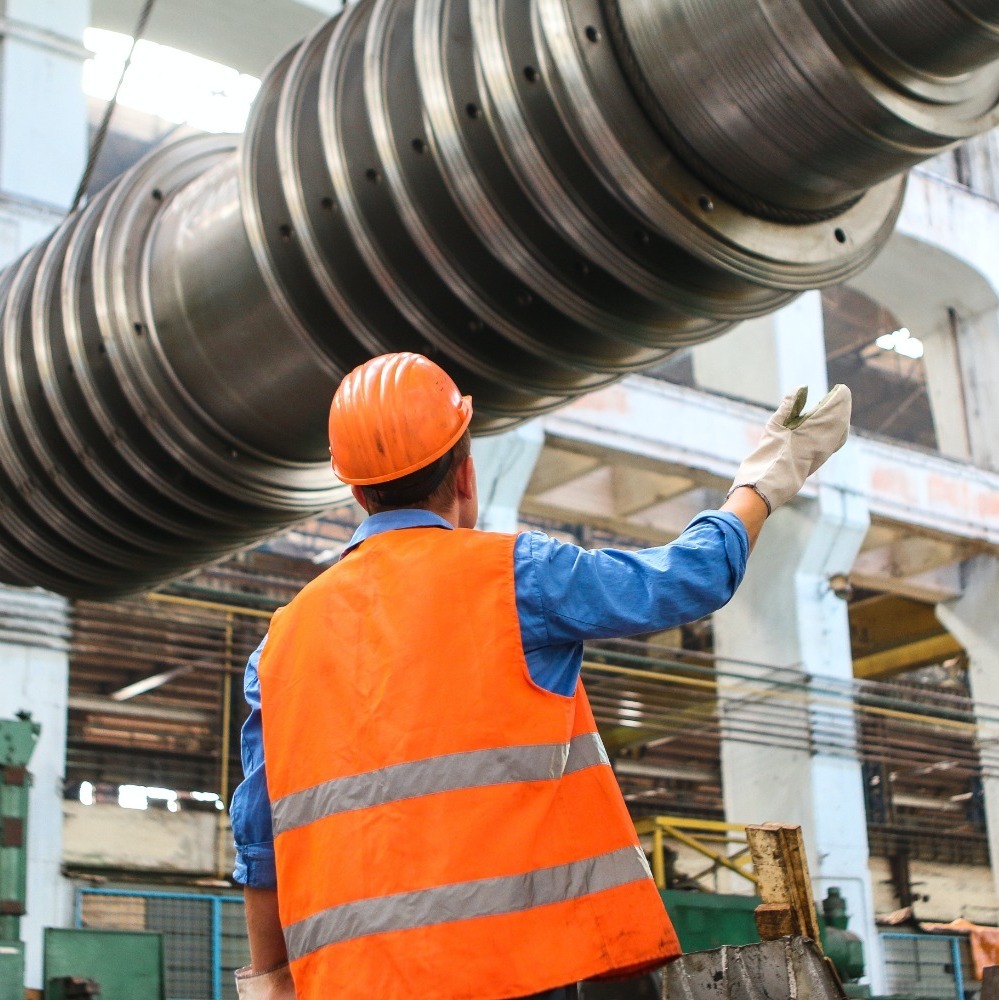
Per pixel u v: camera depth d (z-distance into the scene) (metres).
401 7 4.43
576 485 16.36
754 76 3.46
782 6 3.33
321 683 1.85
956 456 18.48
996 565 18.38
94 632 11.82
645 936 1.73
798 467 1.96
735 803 16.30
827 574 16.45
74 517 6.29
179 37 13.92
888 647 21.11
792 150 3.59
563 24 3.68
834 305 24.58
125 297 5.56
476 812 1.71
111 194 5.96
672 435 15.23
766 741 16.08
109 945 7.85
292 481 5.76
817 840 15.37
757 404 16.11
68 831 14.04
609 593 1.78
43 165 11.84
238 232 5.06
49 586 6.89
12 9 12.03
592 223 3.84
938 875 20.72
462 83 4.02
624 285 3.98
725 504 1.92
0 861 7.40
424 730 1.75
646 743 19.17
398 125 4.24
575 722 1.83
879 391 26.67
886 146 3.52
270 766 1.87
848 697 16.16
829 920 9.80
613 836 1.78
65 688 11.23
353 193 4.38
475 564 1.83
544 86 3.78
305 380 5.01
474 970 1.65
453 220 4.18
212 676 15.17
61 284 5.90
